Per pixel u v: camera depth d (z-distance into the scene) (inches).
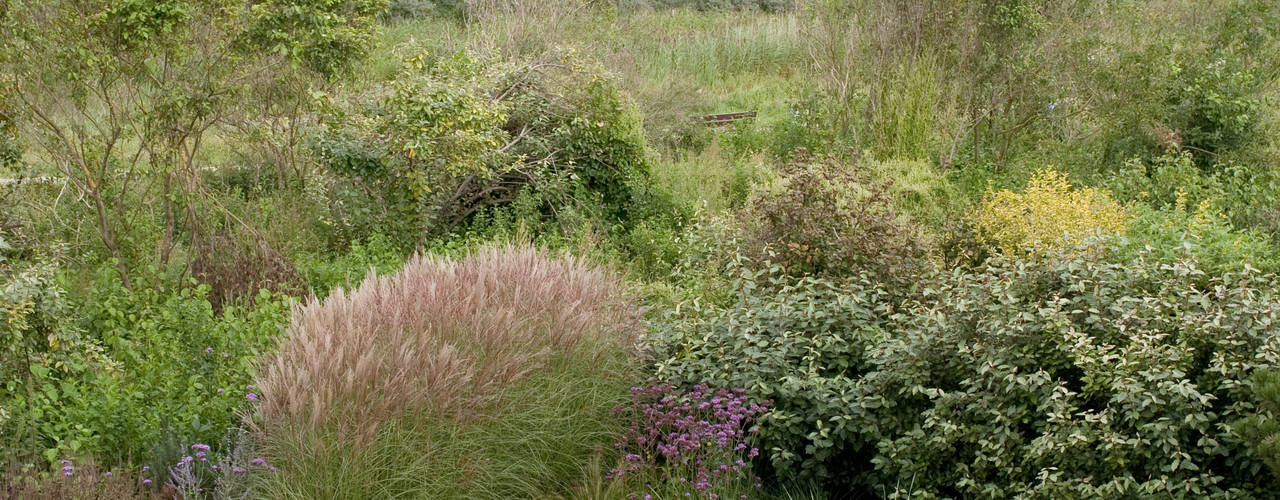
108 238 373.4
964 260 356.2
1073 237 275.1
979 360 211.9
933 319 223.6
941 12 610.9
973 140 617.3
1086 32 602.2
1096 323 207.6
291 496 192.4
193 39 366.9
